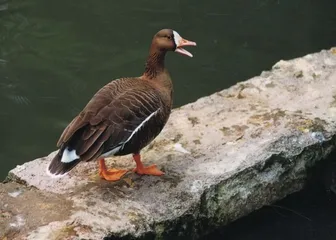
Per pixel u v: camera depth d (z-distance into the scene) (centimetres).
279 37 1314
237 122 875
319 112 890
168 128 868
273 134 843
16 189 759
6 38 1319
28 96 1170
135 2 1427
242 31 1333
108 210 724
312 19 1377
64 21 1366
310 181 851
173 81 1196
